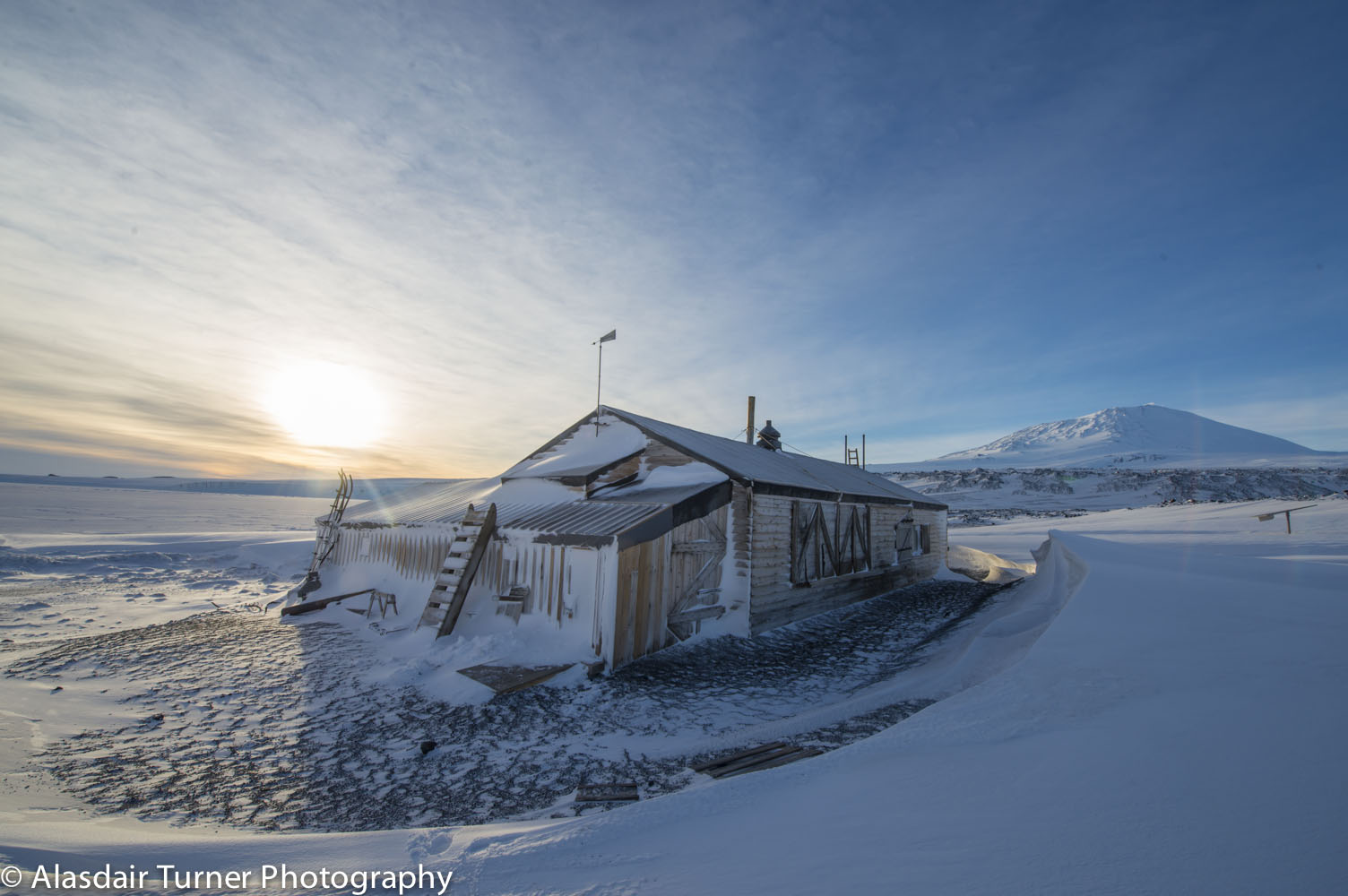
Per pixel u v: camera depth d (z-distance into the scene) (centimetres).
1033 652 598
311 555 2223
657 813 328
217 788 504
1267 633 624
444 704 725
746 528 1188
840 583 1506
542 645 920
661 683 837
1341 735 348
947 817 285
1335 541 1877
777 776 371
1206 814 263
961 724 434
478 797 491
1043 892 211
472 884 260
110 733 617
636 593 946
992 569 2433
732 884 241
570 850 288
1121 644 606
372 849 307
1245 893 200
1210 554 1470
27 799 459
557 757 577
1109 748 357
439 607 1030
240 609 1328
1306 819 251
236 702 721
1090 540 1811
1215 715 399
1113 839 248
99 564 1920
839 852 260
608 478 1292
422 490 1888
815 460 2106
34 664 853
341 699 741
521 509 1225
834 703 760
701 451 1300
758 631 1183
